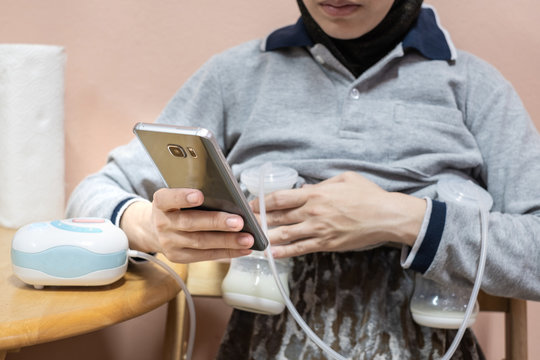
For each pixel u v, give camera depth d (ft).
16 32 4.04
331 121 3.12
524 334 3.36
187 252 2.42
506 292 2.77
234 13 4.02
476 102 3.19
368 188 2.74
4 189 3.46
